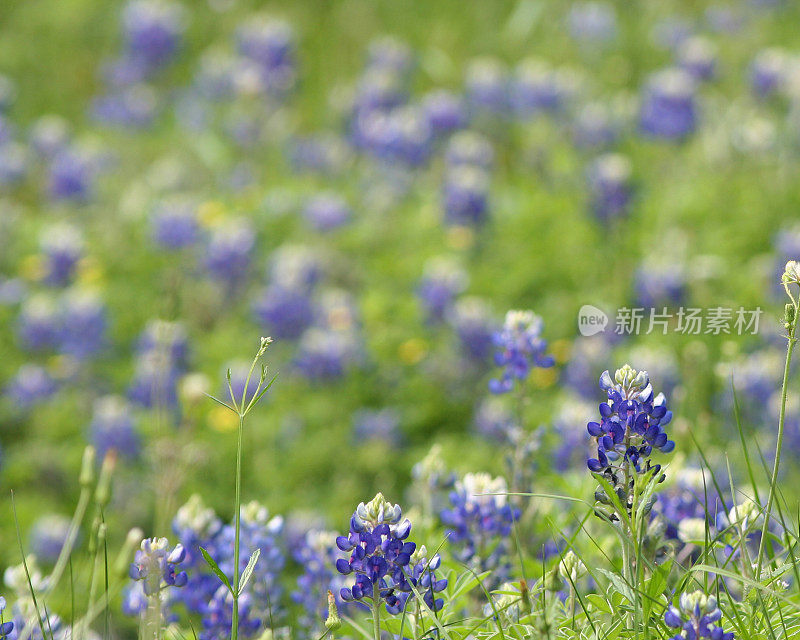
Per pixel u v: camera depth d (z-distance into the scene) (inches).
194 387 307.3
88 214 567.5
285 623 205.0
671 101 551.5
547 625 132.8
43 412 400.8
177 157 629.0
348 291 484.1
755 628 141.3
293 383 405.7
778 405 300.4
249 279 472.7
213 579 188.2
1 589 293.3
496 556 179.6
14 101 716.0
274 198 556.1
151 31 694.5
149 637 148.7
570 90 603.8
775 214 469.4
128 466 356.5
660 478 136.6
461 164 569.0
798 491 263.0
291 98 671.8
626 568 139.2
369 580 138.4
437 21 749.9
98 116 656.4
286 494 348.2
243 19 775.7
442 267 440.5
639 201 490.9
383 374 407.8
